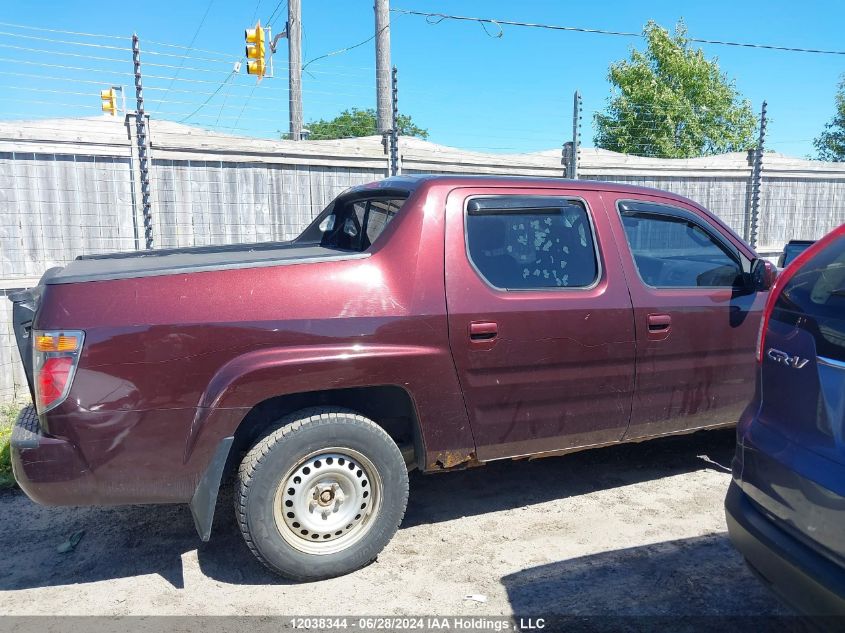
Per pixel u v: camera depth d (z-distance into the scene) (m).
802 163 11.80
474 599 3.24
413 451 3.77
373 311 3.38
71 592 3.35
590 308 3.86
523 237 3.86
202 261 3.71
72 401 2.98
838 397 2.45
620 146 21.34
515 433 3.78
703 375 4.25
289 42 12.65
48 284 3.08
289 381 3.22
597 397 3.96
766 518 2.69
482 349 3.59
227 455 3.17
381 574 3.48
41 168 6.72
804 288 2.78
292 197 8.04
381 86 10.82
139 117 7.02
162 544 3.84
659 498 4.37
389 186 4.12
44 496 3.02
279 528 3.30
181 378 3.11
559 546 3.75
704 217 4.48
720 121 23.39
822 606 2.35
